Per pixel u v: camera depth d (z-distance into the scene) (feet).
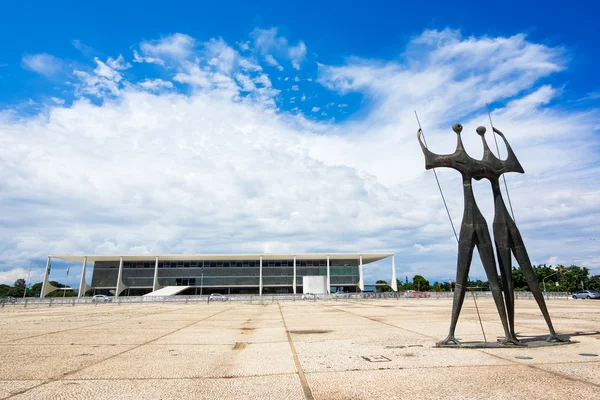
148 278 290.15
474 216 33.09
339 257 291.79
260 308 117.91
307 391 18.78
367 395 17.88
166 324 60.29
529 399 16.62
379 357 27.71
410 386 19.26
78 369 24.66
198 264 293.02
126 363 26.71
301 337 41.11
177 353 31.07
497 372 21.84
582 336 36.58
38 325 59.47
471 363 24.61
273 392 18.70
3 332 48.65
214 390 19.21
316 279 268.00
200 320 68.74
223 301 193.06
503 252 33.24
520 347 30.45
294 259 281.74
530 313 73.67
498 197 34.50
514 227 34.06
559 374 21.08
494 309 90.74
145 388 19.70
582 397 16.76
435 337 38.42
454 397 17.17
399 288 408.05
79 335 44.75
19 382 21.15
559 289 309.22
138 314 90.53
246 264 295.48
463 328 46.11
